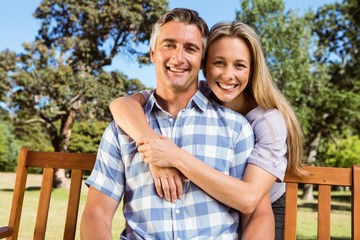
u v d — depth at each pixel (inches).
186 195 62.9
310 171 70.6
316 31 642.2
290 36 553.3
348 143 686.5
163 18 65.9
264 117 68.4
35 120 651.5
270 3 551.2
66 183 630.5
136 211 64.0
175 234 61.9
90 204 65.0
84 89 591.2
